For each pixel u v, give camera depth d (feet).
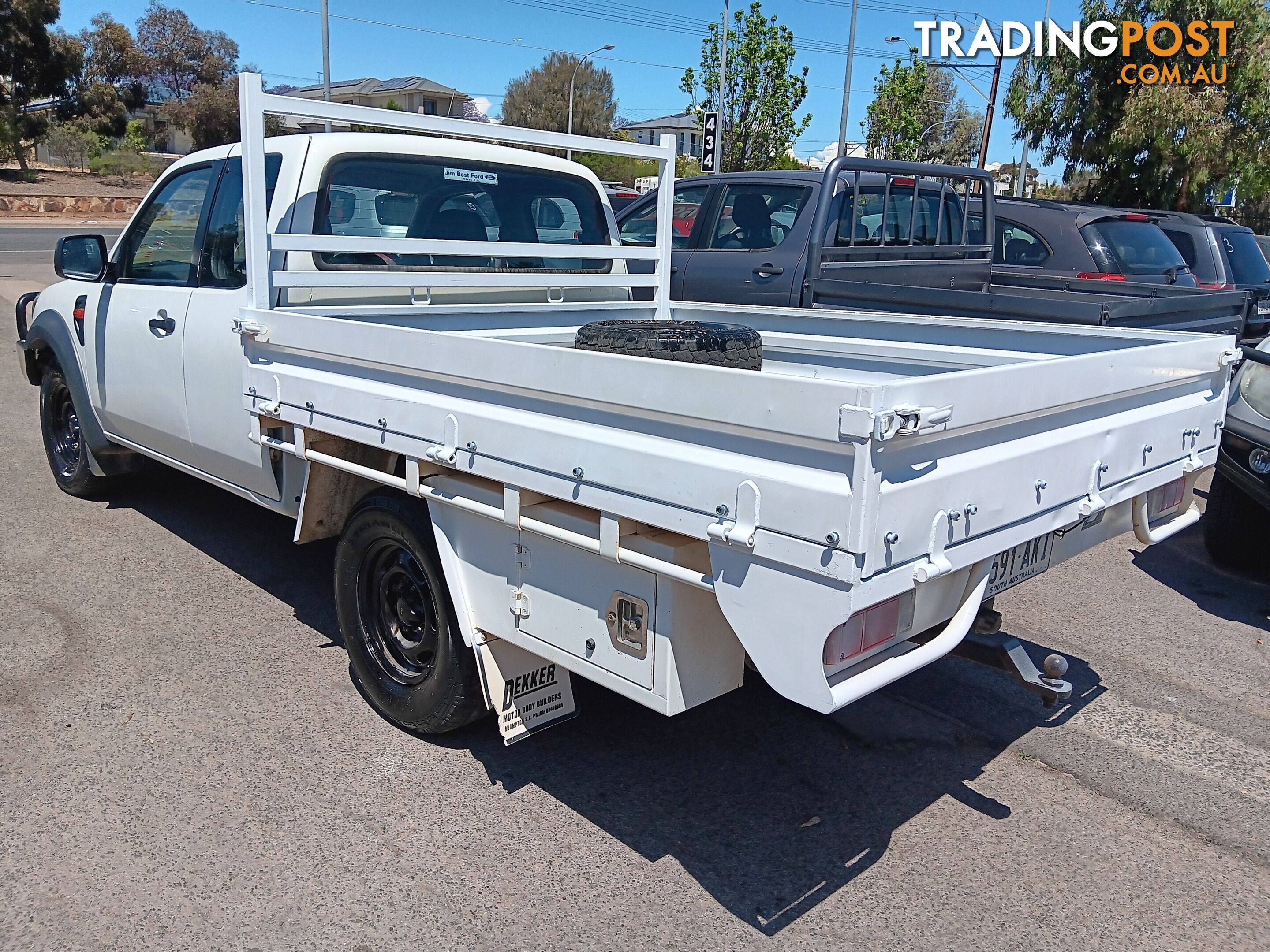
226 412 13.64
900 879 9.50
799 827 10.27
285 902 8.84
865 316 13.92
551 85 214.90
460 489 9.60
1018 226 26.55
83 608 14.88
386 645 11.89
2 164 163.22
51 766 10.78
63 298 18.44
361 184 13.58
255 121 11.46
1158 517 11.40
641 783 10.97
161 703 12.21
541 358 8.39
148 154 177.27
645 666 8.22
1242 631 15.79
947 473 7.30
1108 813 10.71
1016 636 15.05
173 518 19.15
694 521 7.44
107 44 192.13
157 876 9.12
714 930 8.71
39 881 8.98
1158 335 11.37
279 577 16.38
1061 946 8.66
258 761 11.05
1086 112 59.41
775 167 80.84
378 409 10.11
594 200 16.57
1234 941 8.80
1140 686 13.74
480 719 11.58
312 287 12.62
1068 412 8.90
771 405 6.87
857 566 6.59
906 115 87.40
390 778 10.83
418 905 8.87
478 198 14.90
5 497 20.11
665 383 7.50
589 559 8.59
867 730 12.33
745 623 7.34
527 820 10.19
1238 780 11.43
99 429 18.22
